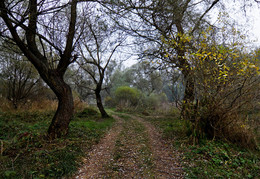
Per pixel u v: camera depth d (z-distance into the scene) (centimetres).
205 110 526
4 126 577
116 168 376
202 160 397
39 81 1259
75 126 735
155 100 2308
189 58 489
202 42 477
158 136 678
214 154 425
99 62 1248
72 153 424
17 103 1043
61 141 486
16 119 767
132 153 475
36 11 472
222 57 459
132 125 1001
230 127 525
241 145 500
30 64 1117
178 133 642
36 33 489
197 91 521
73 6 538
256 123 522
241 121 521
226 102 517
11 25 434
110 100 2830
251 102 488
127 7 550
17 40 452
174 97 589
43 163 351
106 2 520
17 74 1112
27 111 943
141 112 1925
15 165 334
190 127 557
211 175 328
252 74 433
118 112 1978
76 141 515
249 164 385
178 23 703
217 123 520
